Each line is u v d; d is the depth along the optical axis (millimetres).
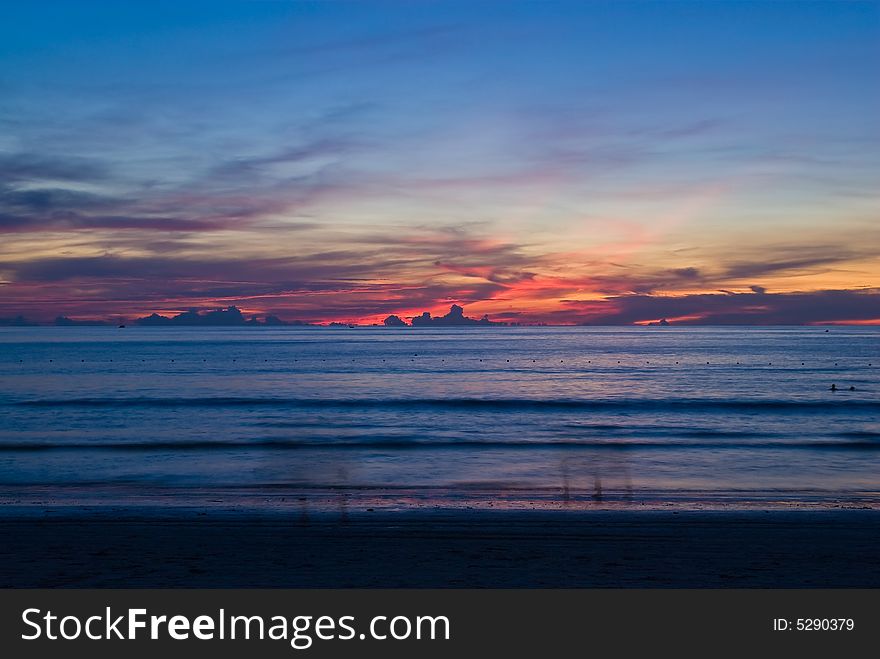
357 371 68125
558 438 25547
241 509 13273
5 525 11578
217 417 32562
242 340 191625
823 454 21656
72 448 22703
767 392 46312
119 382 53906
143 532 11094
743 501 14852
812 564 9203
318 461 20406
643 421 31438
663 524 11766
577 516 12484
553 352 110938
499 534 10984
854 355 99062
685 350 116500
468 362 84938
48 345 147250
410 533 11023
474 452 22094
